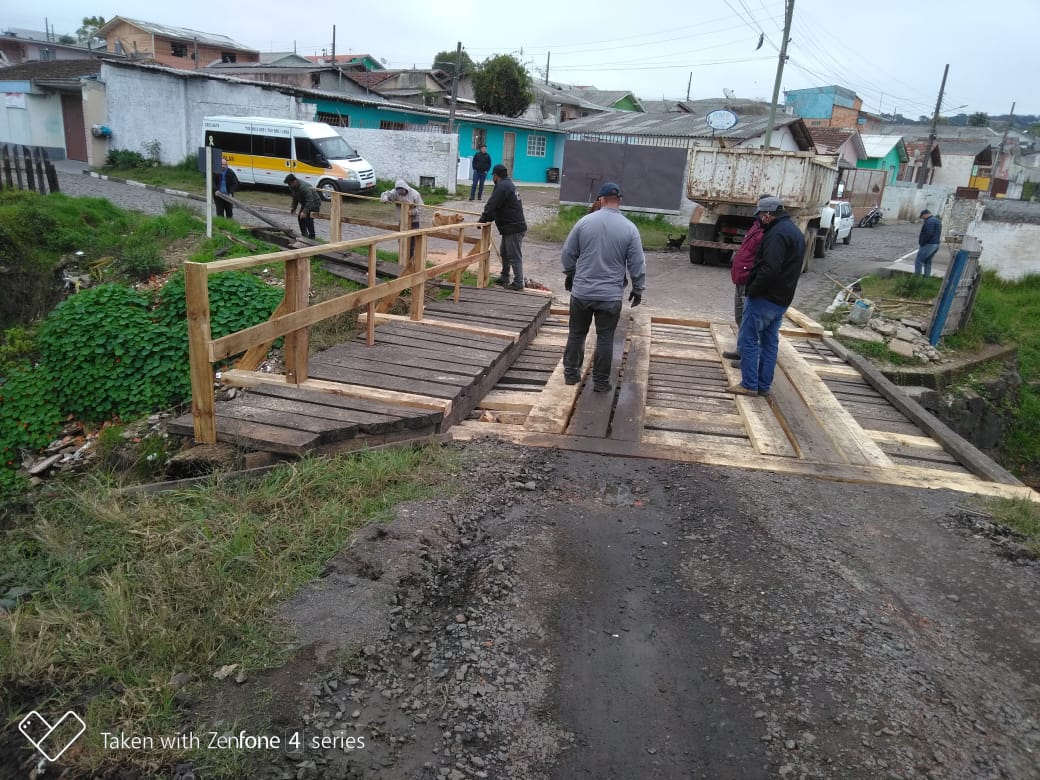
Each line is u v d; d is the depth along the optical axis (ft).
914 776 8.86
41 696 9.34
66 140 95.40
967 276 37.55
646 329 31.50
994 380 35.47
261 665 9.98
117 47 144.77
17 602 11.01
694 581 12.73
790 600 12.23
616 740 9.23
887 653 11.00
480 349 23.59
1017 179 189.47
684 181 74.38
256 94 83.35
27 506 16.80
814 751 9.16
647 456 17.78
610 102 163.63
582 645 10.96
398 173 86.69
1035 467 35.01
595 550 13.58
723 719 9.64
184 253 36.86
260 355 19.92
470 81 136.56
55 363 25.30
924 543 14.40
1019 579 13.24
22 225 36.65
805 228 52.39
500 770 8.70
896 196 131.13
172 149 86.99
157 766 8.39
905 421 22.61
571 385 22.48
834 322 36.96
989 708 10.01
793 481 16.97
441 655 10.52
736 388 23.32
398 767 8.63
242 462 15.78
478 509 14.70
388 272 33.88
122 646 9.99
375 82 139.74
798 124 93.56
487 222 33.50
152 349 25.04
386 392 18.86
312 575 11.97
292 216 59.93
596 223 20.59
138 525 12.99
